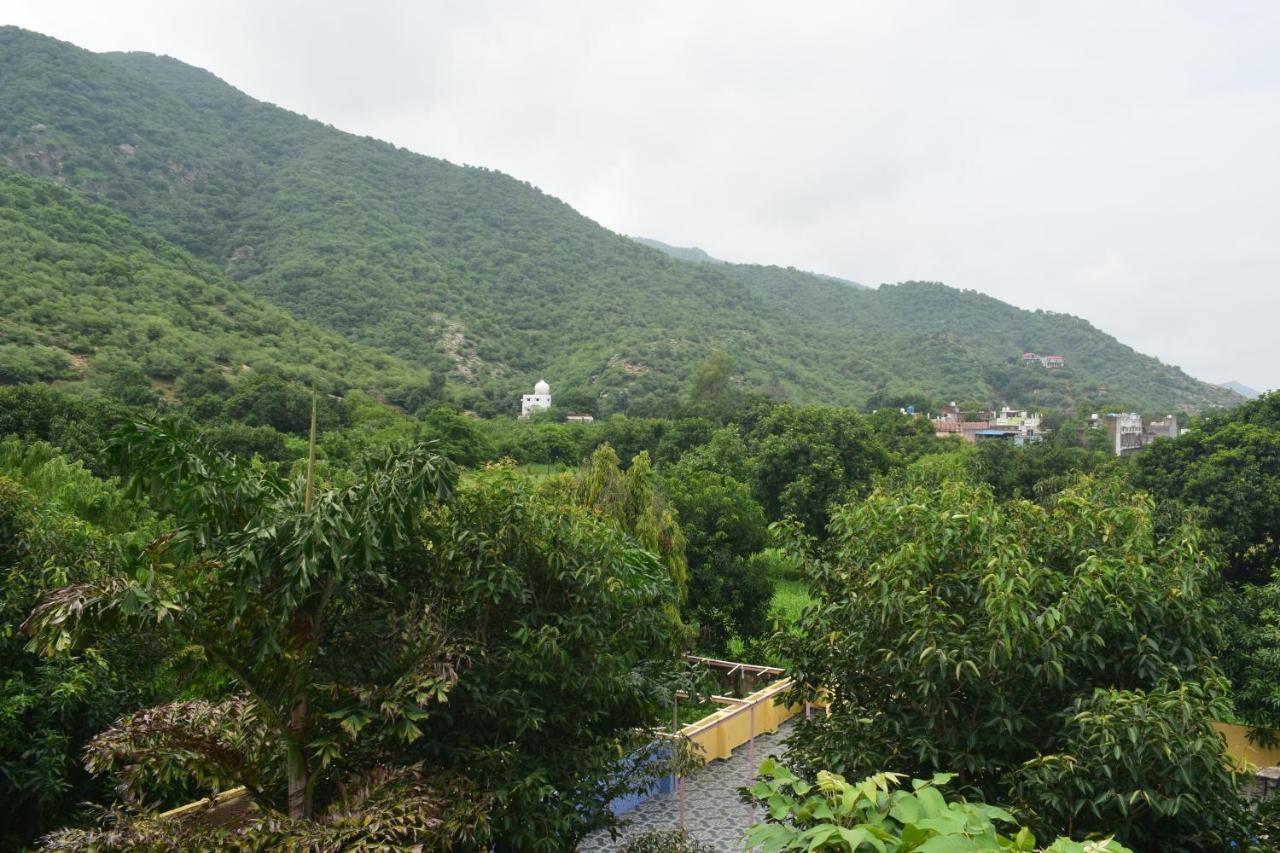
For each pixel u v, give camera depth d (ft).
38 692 25.67
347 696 16.15
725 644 63.46
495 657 18.56
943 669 16.62
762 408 186.19
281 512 15.98
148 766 14.93
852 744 18.93
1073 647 17.65
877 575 19.01
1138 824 16.51
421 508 16.38
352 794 15.75
